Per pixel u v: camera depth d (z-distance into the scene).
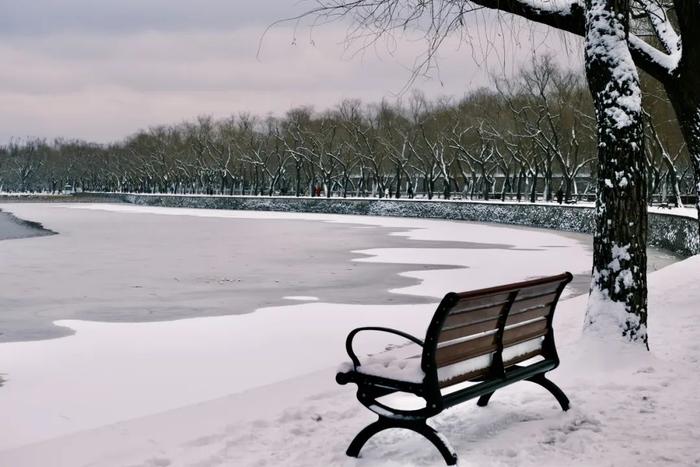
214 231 50.09
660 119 56.53
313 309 17.12
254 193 115.81
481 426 6.30
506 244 38.91
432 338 5.28
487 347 6.03
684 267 19.14
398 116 101.00
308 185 116.81
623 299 8.82
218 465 5.52
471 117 90.56
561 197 66.44
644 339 8.77
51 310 17.14
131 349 12.58
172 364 11.36
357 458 5.56
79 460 5.97
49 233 47.84
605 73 9.18
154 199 123.81
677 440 5.84
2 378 10.49
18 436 7.80
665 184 72.00
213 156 128.38
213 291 20.42
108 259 29.86
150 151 153.50
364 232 49.62
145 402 9.14
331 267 26.84
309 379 8.65
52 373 10.81
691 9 11.38
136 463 5.68
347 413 6.86
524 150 81.38
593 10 9.29
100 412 8.71
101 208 108.56
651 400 6.99
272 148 122.69
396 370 5.53
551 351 7.06
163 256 31.23
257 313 16.56
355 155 107.06
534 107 76.25
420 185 131.62
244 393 8.15
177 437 6.49
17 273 24.81
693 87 11.91
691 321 11.25
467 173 104.75
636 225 8.93
